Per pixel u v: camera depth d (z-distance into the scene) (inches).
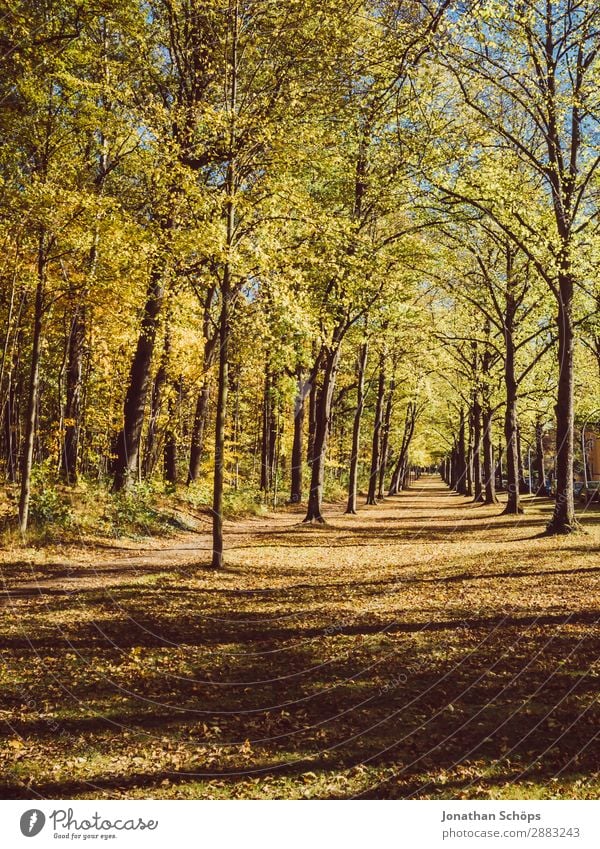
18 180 502.6
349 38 550.6
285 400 1182.9
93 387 976.9
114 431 1048.2
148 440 1061.8
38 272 533.3
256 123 510.6
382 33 550.3
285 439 1562.5
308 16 540.1
